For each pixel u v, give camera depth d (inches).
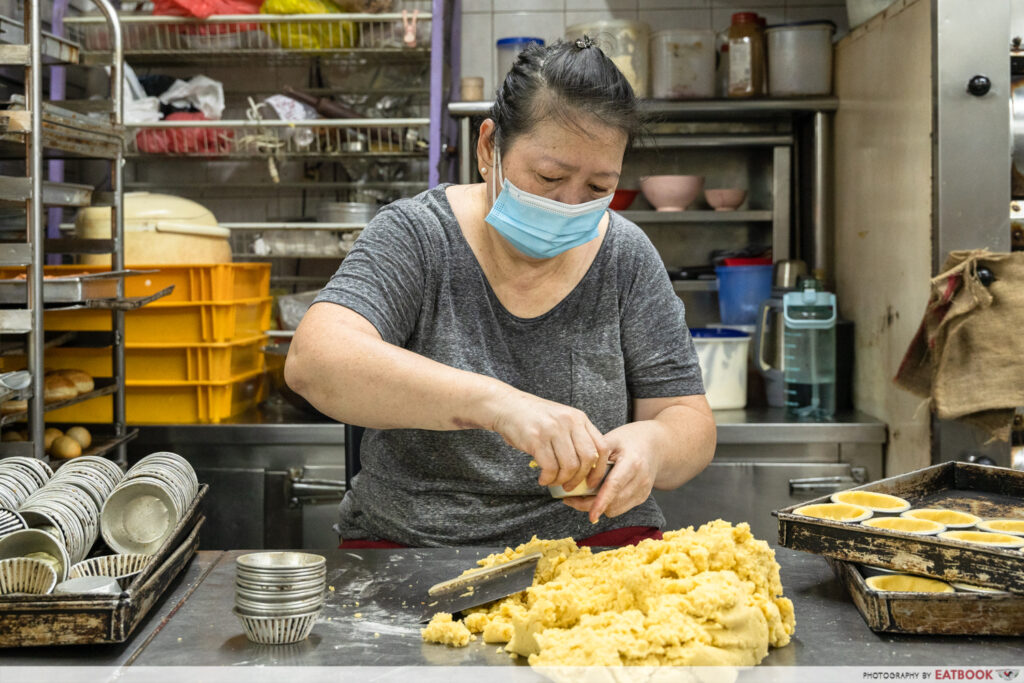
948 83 87.6
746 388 112.0
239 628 39.6
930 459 90.4
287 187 130.2
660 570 37.3
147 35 117.0
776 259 120.3
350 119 115.2
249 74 129.7
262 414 109.3
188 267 102.0
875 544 41.3
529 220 48.1
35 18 72.4
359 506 57.7
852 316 112.2
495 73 130.5
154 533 51.0
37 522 50.3
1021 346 83.5
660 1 128.7
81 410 103.9
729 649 34.0
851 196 111.7
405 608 42.0
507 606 38.9
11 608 36.5
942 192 88.4
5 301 77.5
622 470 43.0
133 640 38.3
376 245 51.9
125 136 102.3
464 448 53.9
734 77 115.6
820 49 114.6
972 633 37.5
